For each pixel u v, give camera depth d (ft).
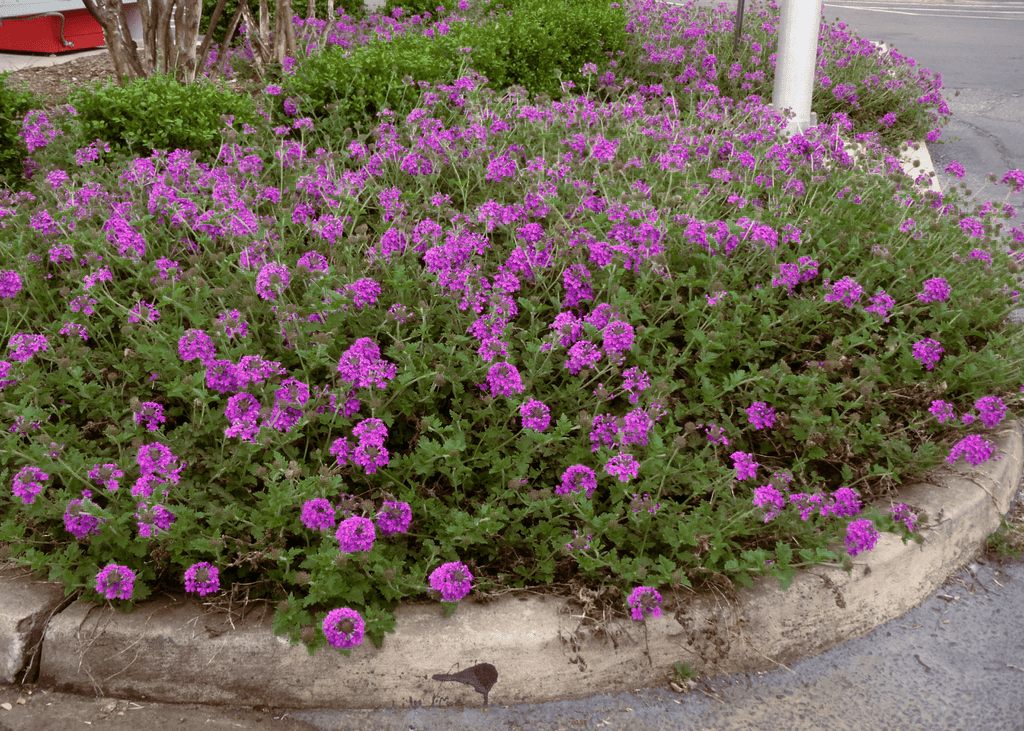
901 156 26.32
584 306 14.64
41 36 40.93
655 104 23.84
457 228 14.80
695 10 40.19
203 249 16.28
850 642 10.39
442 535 10.41
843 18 68.03
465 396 12.25
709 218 16.72
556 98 31.17
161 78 22.18
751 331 14.11
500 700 9.53
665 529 10.22
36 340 11.91
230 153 18.95
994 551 11.93
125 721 9.20
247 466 10.77
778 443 12.62
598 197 17.93
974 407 12.28
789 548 10.16
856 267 15.64
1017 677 9.82
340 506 9.94
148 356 12.41
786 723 9.25
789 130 24.95
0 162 21.03
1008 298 15.01
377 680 9.34
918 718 9.30
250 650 9.27
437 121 19.81
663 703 9.54
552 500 10.54
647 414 10.80
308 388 11.43
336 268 13.93
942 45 52.29
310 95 24.09
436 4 45.34
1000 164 27.32
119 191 17.80
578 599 9.91
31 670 9.55
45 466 10.18
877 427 12.36
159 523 9.45
